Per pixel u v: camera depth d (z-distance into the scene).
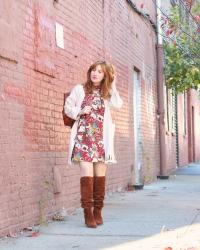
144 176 14.09
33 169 7.21
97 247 5.96
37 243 6.17
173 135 20.14
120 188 11.84
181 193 11.53
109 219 7.83
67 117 7.15
